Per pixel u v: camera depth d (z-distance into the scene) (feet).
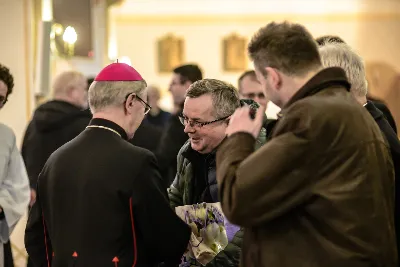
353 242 5.65
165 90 47.88
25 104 18.53
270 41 6.09
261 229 6.11
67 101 14.32
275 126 6.19
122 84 7.33
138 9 47.88
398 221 7.02
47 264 7.86
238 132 6.13
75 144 7.39
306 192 5.75
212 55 47.93
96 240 6.98
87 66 25.08
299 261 5.83
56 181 7.29
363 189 5.69
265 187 5.68
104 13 27.73
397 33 46.39
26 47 18.60
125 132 7.42
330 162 5.72
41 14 19.61
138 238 7.23
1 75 10.21
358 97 7.59
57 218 7.25
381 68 46.47
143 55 48.08
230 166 5.94
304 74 6.04
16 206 11.03
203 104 7.75
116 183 7.02
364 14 46.78
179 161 8.50
